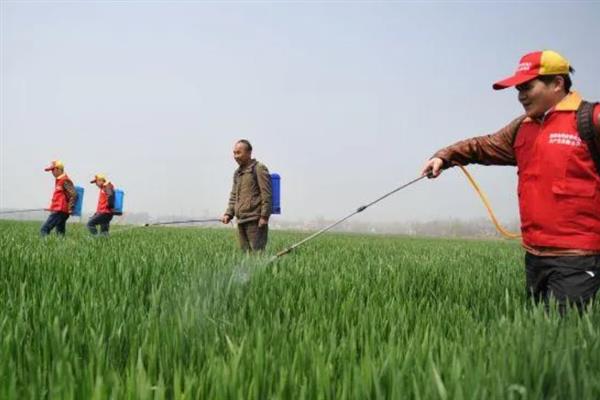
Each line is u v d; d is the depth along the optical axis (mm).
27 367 2758
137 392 2193
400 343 3129
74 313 3908
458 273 7016
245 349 2803
